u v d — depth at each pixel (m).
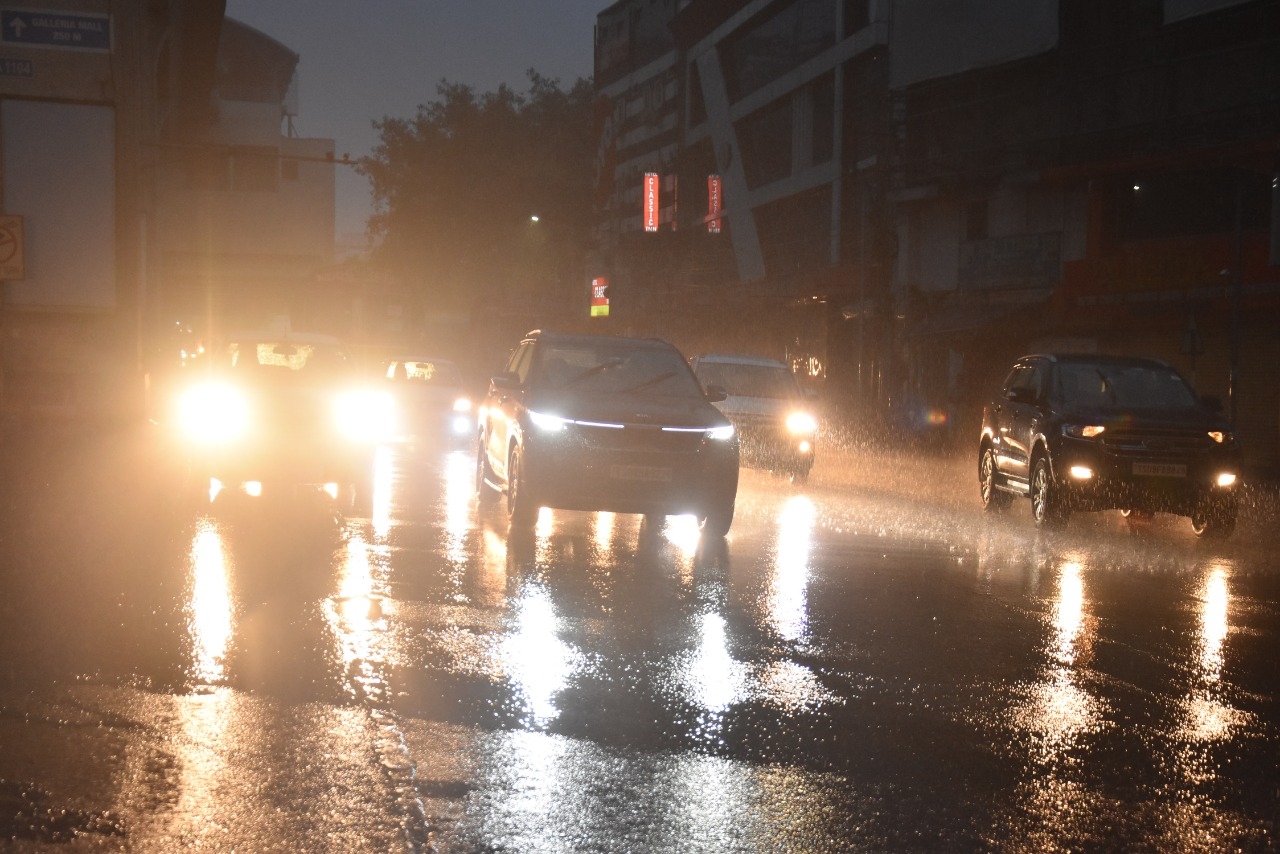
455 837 3.90
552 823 4.06
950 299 35.34
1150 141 29.03
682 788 4.47
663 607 8.00
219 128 51.94
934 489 19.25
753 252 52.09
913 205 36.44
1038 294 32.31
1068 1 31.08
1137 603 8.86
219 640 6.53
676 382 12.77
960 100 34.47
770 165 50.16
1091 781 4.74
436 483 16.27
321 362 15.45
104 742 4.74
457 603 7.82
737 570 9.77
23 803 4.07
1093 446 13.32
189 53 40.28
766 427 19.02
